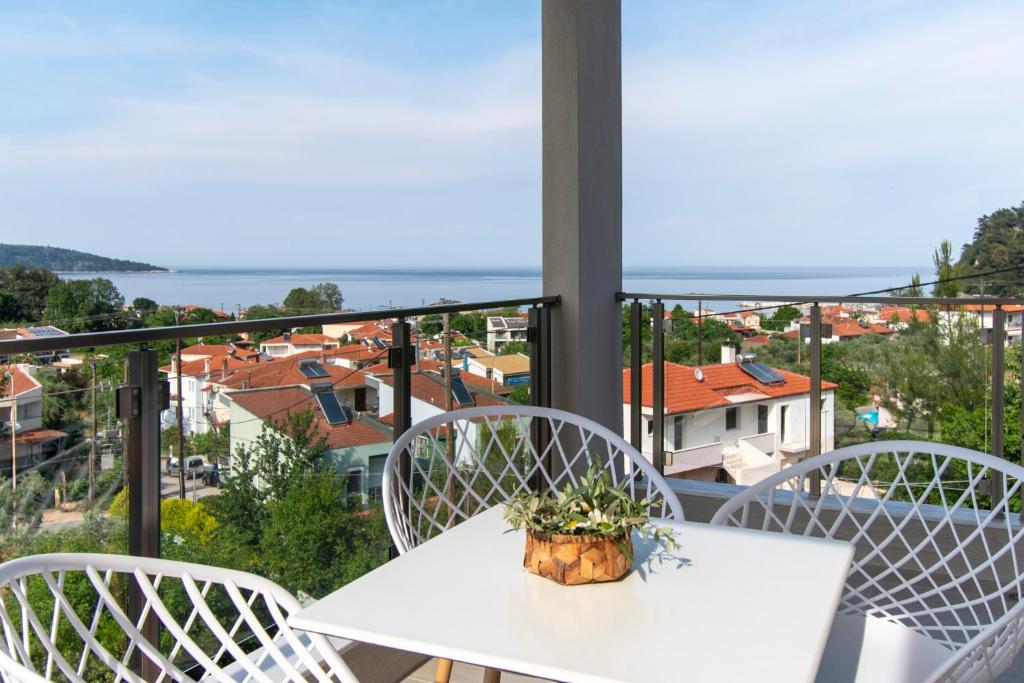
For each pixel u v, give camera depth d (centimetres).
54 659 112
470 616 113
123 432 171
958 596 277
